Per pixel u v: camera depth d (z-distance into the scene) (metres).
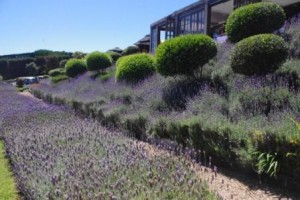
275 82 5.45
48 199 3.03
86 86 12.74
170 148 4.48
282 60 5.93
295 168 3.62
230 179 4.14
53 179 3.46
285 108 4.59
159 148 4.82
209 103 5.60
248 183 4.02
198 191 3.07
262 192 3.76
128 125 6.71
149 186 3.20
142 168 3.69
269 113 4.56
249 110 4.87
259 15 7.84
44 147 5.07
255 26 7.88
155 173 3.54
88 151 4.66
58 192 3.11
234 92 5.68
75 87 13.84
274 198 3.60
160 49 7.71
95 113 8.38
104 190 3.21
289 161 3.64
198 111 5.45
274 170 3.66
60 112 9.15
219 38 10.84
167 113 6.14
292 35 7.42
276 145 3.72
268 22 7.84
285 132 3.67
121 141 5.31
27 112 9.45
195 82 7.15
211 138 4.55
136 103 7.43
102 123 7.76
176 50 7.36
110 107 7.85
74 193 3.09
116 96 8.72
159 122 5.75
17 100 14.59
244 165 4.15
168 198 2.99
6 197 4.11
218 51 8.59
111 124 7.31
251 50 5.91
